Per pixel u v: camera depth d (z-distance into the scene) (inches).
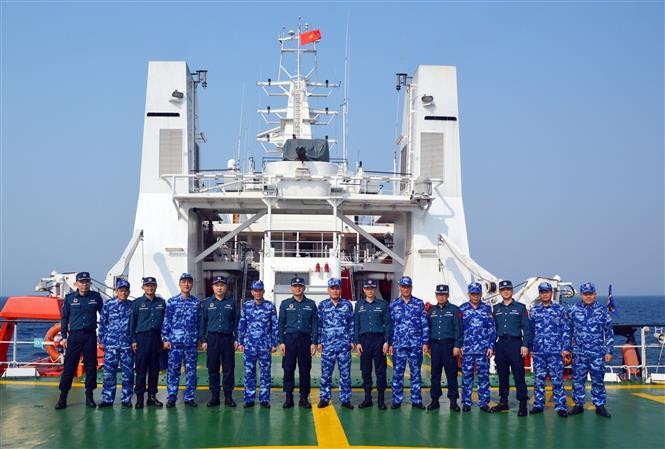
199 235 808.3
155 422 413.4
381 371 457.7
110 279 631.8
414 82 778.8
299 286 456.4
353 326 463.5
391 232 968.3
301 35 1048.8
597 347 446.9
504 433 394.3
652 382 593.9
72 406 462.3
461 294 737.0
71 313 460.1
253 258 949.8
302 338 453.4
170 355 458.9
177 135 737.0
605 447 365.1
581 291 454.0
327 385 457.1
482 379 454.6
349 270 855.7
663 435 392.8
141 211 730.8
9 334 597.3
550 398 505.0
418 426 408.2
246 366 458.3
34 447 358.6
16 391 517.3
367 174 757.3
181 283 462.9
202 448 355.6
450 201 749.9
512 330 447.5
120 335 462.9
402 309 461.1
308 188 717.3
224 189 756.0
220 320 460.1
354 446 360.2
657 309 4478.3
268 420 419.2
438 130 755.4
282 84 1053.2
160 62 741.9
